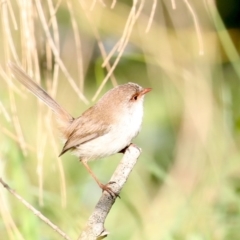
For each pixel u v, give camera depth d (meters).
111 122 9.66
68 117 10.21
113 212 11.86
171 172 12.69
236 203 11.12
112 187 8.27
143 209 11.91
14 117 8.90
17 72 9.20
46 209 10.71
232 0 16.06
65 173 12.38
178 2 13.81
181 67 13.88
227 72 15.24
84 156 9.95
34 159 11.51
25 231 9.84
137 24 13.90
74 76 14.30
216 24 12.62
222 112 13.39
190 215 10.87
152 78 14.55
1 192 9.02
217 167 11.96
